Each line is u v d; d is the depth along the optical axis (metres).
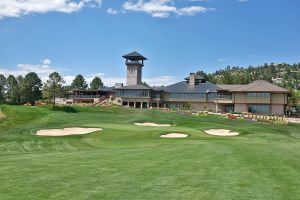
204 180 11.75
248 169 13.85
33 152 24.28
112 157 17.84
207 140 32.19
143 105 98.88
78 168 14.20
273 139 37.00
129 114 71.31
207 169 13.84
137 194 9.89
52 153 21.17
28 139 32.84
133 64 104.56
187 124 52.50
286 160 16.39
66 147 29.05
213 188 10.62
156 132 37.84
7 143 30.59
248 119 64.62
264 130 48.31
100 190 10.34
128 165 14.93
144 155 18.62
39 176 12.46
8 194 9.90
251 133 43.56
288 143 27.67
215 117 66.69
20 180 11.75
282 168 14.10
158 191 10.23
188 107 94.00
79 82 164.88
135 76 104.50
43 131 40.72
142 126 46.66
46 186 10.85
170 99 97.38
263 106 81.88
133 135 36.28
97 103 97.38
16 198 9.48
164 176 12.41
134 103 97.94
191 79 98.06
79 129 42.16
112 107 80.31
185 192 10.14
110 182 11.43
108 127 43.31
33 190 10.35
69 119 55.78
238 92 83.94
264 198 9.58
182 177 12.24
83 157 17.98
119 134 36.81
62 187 10.72
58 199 9.38
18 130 41.16
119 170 13.65
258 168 14.09
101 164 15.28
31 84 121.81
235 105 84.50
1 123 50.50
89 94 110.75
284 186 10.94
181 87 98.50
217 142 27.83
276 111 80.94
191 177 12.24
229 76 136.62
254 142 28.75
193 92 94.81
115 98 99.94
